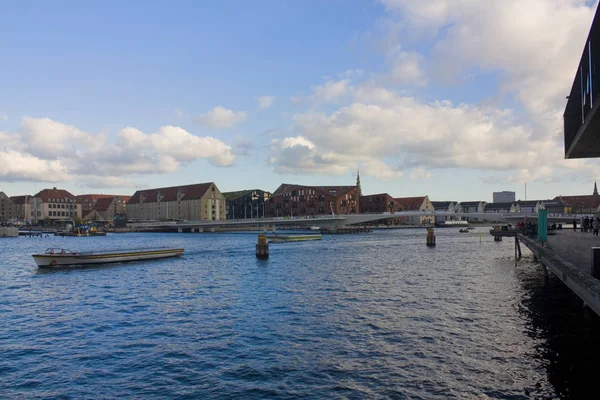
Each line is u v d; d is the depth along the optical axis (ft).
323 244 298.97
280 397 50.24
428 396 49.70
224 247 284.20
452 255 213.46
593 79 74.23
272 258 205.77
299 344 68.74
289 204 631.56
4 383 55.31
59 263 172.96
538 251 104.99
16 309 97.81
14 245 339.36
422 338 71.05
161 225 536.83
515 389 50.96
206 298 107.34
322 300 102.37
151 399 50.37
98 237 469.16
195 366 60.18
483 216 453.58
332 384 53.47
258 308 94.68
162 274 152.97
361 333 74.28
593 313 84.48
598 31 69.82
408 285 122.72
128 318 87.71
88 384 54.80
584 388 50.88
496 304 96.32
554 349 64.80
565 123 111.45
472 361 60.29
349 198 604.08
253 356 63.67
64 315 91.30
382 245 286.05
